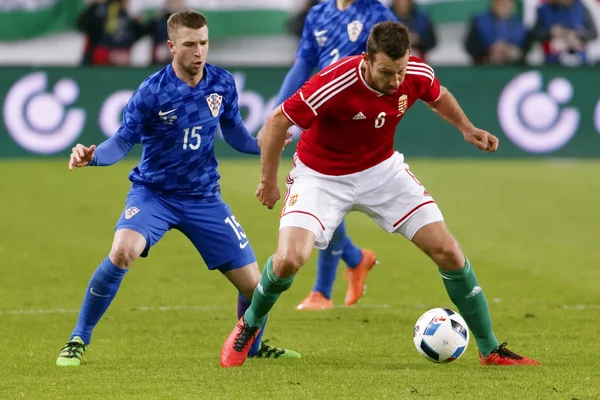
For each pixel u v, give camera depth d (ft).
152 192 72.90
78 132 204.44
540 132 211.00
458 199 169.27
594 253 127.65
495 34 214.90
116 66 204.23
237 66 204.33
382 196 69.26
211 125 72.59
